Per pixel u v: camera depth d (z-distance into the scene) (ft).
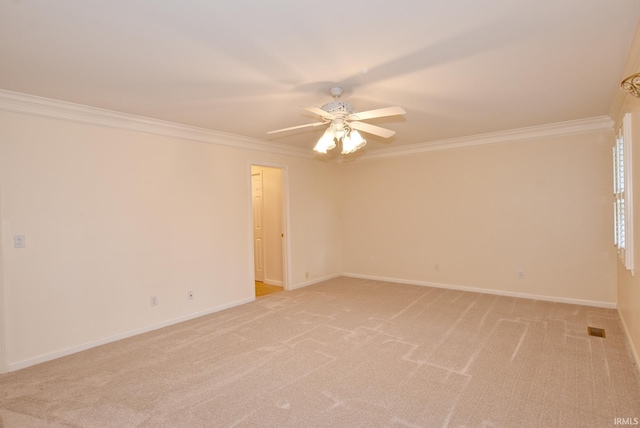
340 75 8.48
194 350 10.19
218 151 14.56
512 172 15.42
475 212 16.44
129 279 11.69
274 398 7.48
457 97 10.32
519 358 9.16
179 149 13.20
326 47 7.06
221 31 6.34
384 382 8.06
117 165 11.48
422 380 8.12
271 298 16.12
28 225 9.61
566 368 8.54
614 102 10.80
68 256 10.34
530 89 9.75
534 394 7.43
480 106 11.29
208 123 12.80
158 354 9.98
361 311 13.69
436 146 17.22
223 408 7.14
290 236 17.93
